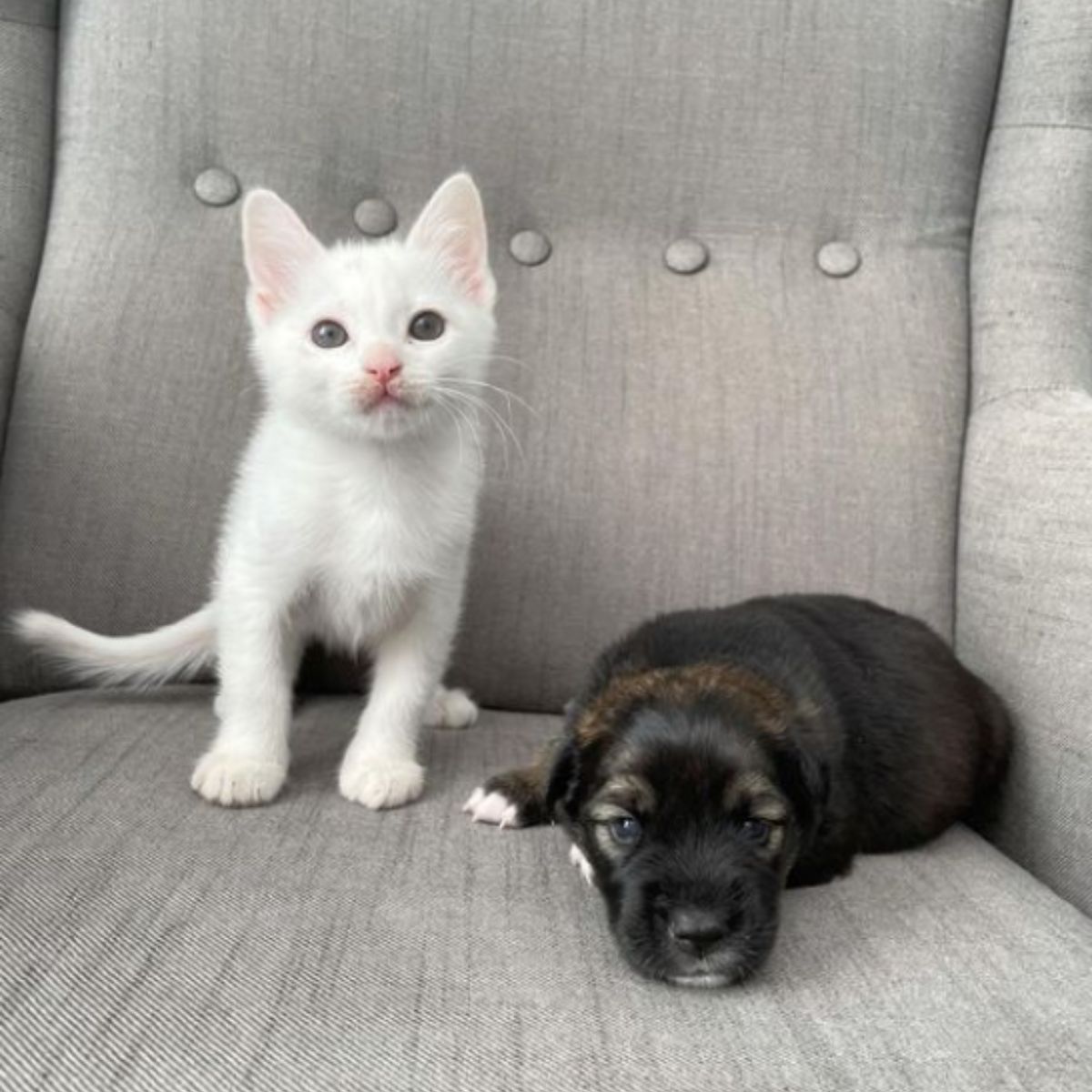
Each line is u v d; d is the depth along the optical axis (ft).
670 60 1.61
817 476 1.57
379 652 1.34
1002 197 1.62
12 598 1.45
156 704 1.39
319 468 1.24
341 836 1.05
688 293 1.63
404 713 1.27
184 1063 0.70
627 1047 0.75
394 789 1.15
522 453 1.57
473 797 1.17
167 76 1.54
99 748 1.19
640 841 0.98
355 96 1.57
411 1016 0.76
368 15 1.57
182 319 1.51
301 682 1.57
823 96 1.62
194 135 1.55
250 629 1.23
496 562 1.56
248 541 1.24
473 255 1.31
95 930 0.83
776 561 1.56
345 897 0.92
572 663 1.56
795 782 1.01
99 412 1.47
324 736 1.37
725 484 1.57
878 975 0.86
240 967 0.80
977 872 1.10
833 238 1.66
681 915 0.87
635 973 0.86
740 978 0.85
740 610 1.31
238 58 1.55
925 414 1.59
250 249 1.24
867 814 1.15
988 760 1.27
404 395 1.17
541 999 0.80
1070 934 0.95
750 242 1.65
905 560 1.56
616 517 1.57
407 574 1.27
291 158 1.56
